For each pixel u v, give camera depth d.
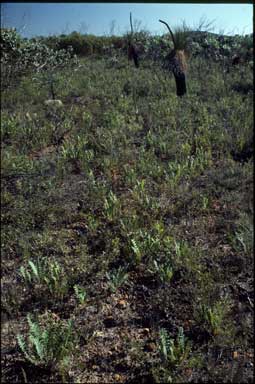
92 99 10.18
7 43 11.84
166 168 5.82
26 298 3.48
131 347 2.96
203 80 11.34
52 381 2.74
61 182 5.60
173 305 3.27
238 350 2.86
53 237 4.36
